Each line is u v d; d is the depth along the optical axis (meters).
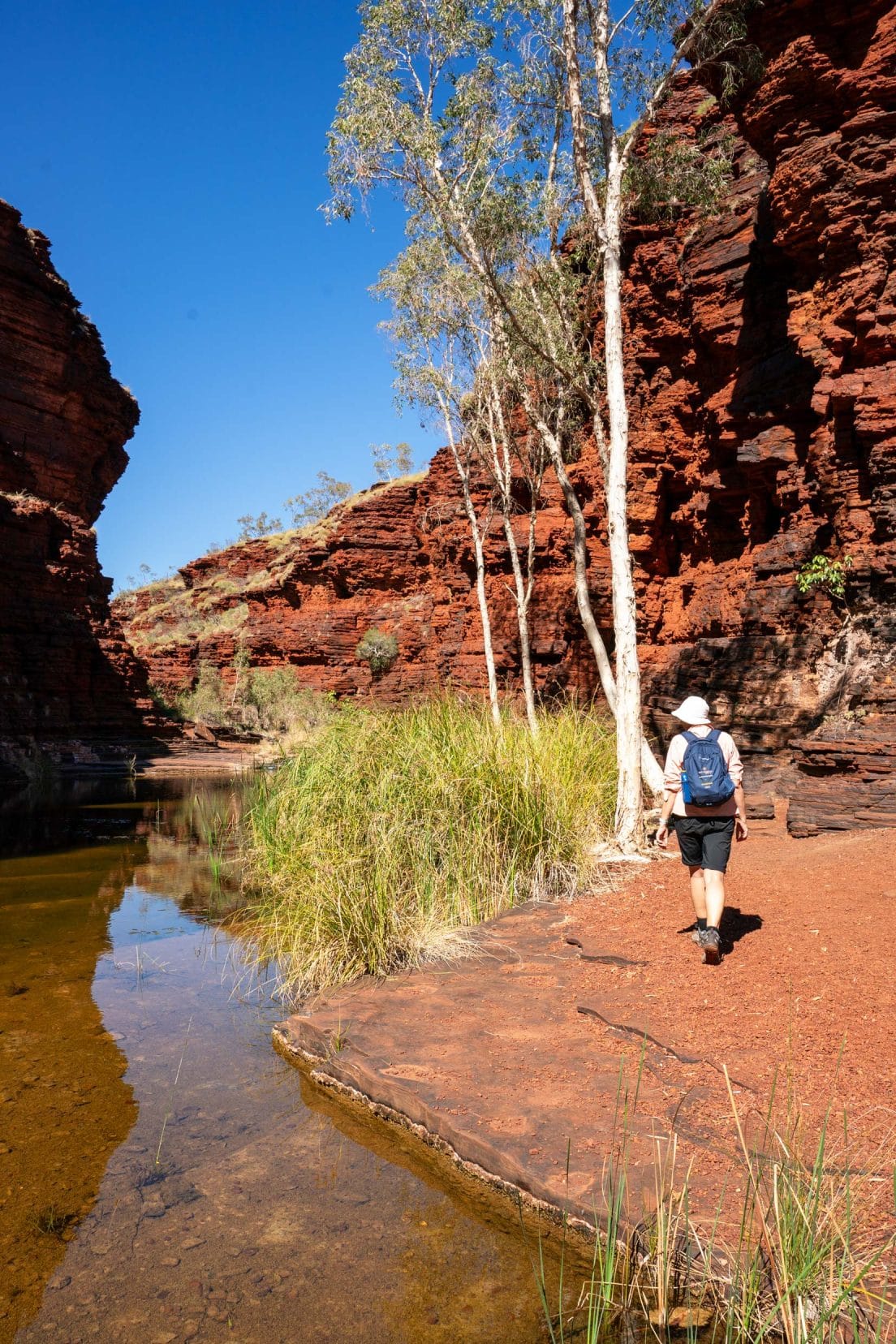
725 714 16.03
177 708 44.38
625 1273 2.91
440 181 13.51
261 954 7.16
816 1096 3.61
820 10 14.49
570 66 10.77
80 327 40.22
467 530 32.53
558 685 24.67
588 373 16.69
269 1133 4.07
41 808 17.86
